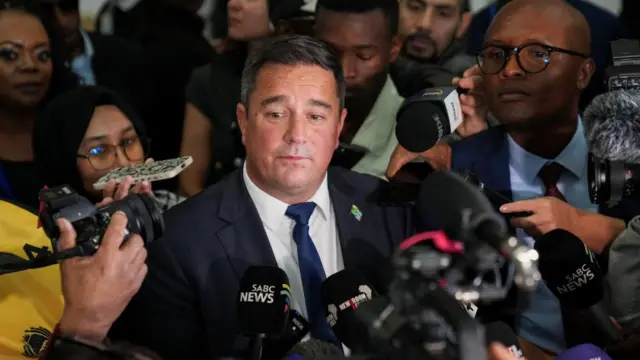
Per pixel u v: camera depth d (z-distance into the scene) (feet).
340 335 7.06
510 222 9.41
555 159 10.98
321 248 8.71
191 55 12.64
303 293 8.43
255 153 8.32
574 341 9.50
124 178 8.13
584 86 10.93
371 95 11.74
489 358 5.62
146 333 8.48
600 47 10.91
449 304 5.20
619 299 9.20
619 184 8.44
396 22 11.60
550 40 10.71
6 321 8.55
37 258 7.60
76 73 12.55
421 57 11.65
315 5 11.87
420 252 5.59
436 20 11.51
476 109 11.09
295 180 8.22
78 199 7.47
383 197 9.01
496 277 5.61
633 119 8.39
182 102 12.69
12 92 12.03
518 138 10.98
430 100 7.89
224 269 8.41
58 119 10.90
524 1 10.92
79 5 12.50
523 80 10.81
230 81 12.49
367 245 8.69
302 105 8.15
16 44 12.02
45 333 8.68
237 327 7.52
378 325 5.77
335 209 8.79
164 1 12.67
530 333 10.19
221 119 12.51
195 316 8.49
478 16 11.60
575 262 7.84
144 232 7.64
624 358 8.07
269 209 8.54
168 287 8.46
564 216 9.78
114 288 7.34
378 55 11.65
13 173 11.90
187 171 12.51
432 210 5.84
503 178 11.05
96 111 10.90
